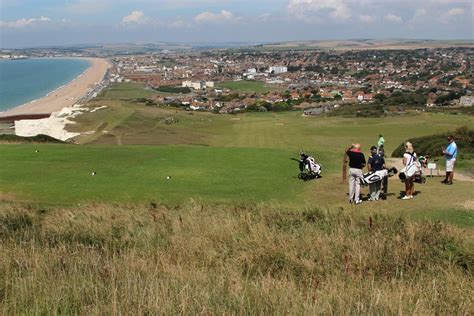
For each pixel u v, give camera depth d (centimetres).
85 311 513
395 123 5984
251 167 2061
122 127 5072
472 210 1255
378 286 652
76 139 4541
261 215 1081
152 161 2222
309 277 712
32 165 2111
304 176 1802
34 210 1288
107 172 1964
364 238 887
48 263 691
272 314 514
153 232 972
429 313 542
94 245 889
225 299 546
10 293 562
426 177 1819
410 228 921
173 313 499
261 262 773
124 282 594
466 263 789
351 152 1395
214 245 867
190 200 1427
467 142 2625
